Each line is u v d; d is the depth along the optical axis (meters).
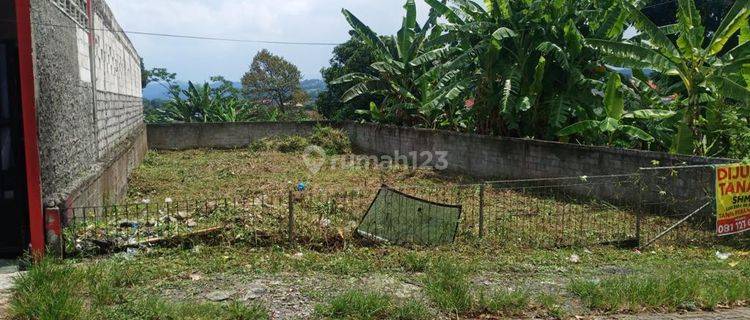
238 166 16.89
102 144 10.35
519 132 14.03
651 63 10.53
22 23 5.63
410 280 5.49
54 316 4.02
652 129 12.45
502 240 7.34
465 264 6.08
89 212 7.56
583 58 12.70
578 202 10.67
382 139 20.42
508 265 6.20
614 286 5.18
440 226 7.11
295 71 44.88
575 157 11.51
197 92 30.09
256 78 43.75
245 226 6.93
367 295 4.76
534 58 13.03
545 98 13.34
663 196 9.53
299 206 8.46
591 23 12.45
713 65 10.14
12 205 6.04
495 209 9.65
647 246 7.50
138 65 20.22
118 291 4.76
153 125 22.86
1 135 5.96
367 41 18.27
